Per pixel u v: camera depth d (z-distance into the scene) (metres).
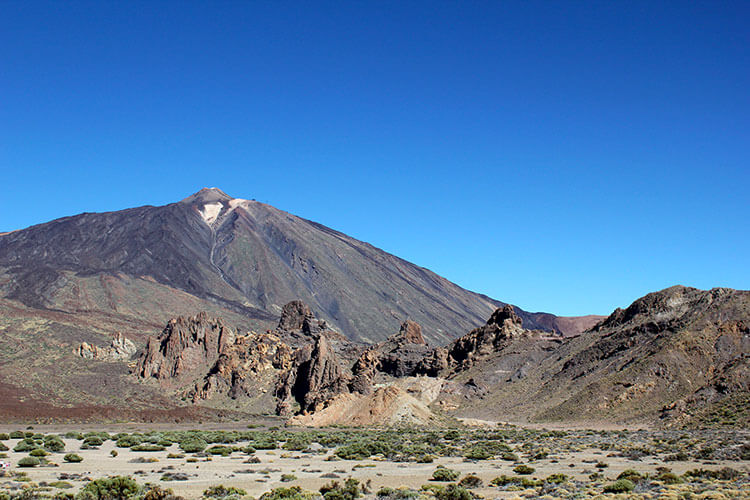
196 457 86.25
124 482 52.28
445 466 78.62
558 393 173.62
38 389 188.38
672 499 48.38
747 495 49.41
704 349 159.62
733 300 173.25
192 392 199.88
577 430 137.62
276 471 72.38
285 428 151.50
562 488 57.56
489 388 195.88
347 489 53.78
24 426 141.12
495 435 126.75
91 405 175.62
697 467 73.38
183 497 51.47
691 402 141.88
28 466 71.25
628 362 170.00
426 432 135.25
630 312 199.50
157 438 112.75
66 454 84.25
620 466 76.31
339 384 180.12
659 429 132.00
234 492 53.88
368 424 155.62
